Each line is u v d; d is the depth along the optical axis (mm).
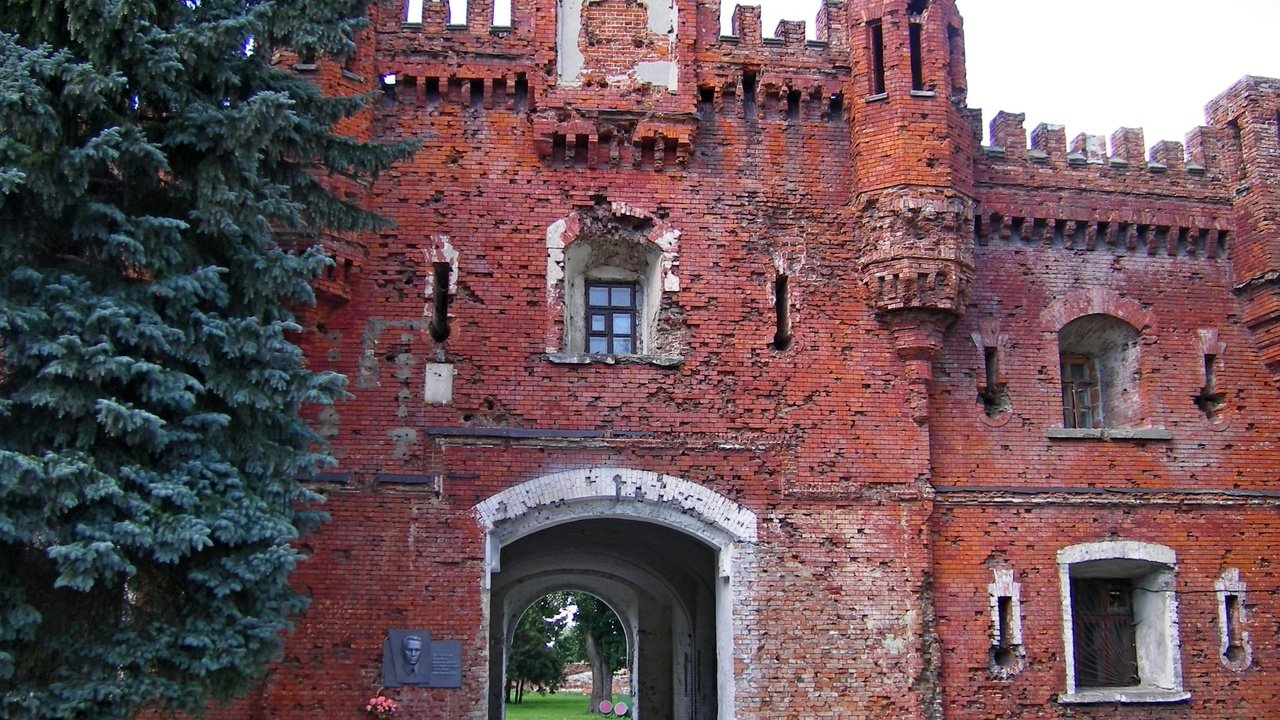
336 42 15312
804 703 19703
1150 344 23047
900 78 21672
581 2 22062
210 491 13570
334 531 19344
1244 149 23875
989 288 22688
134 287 13758
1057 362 22531
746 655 19750
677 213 21438
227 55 14859
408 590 19281
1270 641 22016
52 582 13359
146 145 13445
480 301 20609
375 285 20438
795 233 21703
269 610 13984
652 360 20656
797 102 22359
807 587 20172
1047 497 21656
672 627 33219
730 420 20641
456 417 20062
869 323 21438
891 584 20391
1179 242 23750
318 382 14664
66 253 13961
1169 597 21797
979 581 21031
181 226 13727
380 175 20828
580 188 21328
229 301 14602
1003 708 20625
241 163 14281
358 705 18797
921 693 20094
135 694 12992
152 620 13562
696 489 20266
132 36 13766
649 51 21969
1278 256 23047
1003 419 22016
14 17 13820
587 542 28141
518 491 19844
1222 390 23062
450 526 19594
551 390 20344
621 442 20266
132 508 12812
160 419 13047
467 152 21203
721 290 21203
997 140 23578
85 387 12961
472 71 21406
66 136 13477
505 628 32500
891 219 21141
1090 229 23266
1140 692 21312
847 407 21000
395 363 20156
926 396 21250
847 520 20547
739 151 21938
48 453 12445
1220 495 22359
